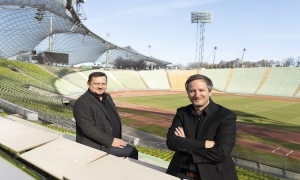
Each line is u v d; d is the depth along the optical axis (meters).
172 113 39.19
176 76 99.75
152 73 100.00
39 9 40.72
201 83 3.08
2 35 52.69
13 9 42.16
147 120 32.25
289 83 79.44
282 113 40.81
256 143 23.23
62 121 20.36
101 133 3.95
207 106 3.22
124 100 56.91
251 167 14.80
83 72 83.88
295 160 18.92
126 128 27.55
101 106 4.16
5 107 16.17
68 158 2.78
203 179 2.95
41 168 2.63
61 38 68.00
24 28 51.81
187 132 3.28
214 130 3.09
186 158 3.14
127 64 116.81
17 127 4.13
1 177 2.64
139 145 18.64
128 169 2.48
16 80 49.00
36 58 70.19
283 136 25.91
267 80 84.62
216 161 2.92
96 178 2.31
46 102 32.12
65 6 35.09
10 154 3.31
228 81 90.88
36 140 3.42
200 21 103.31
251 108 46.47
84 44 72.50
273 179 12.59
